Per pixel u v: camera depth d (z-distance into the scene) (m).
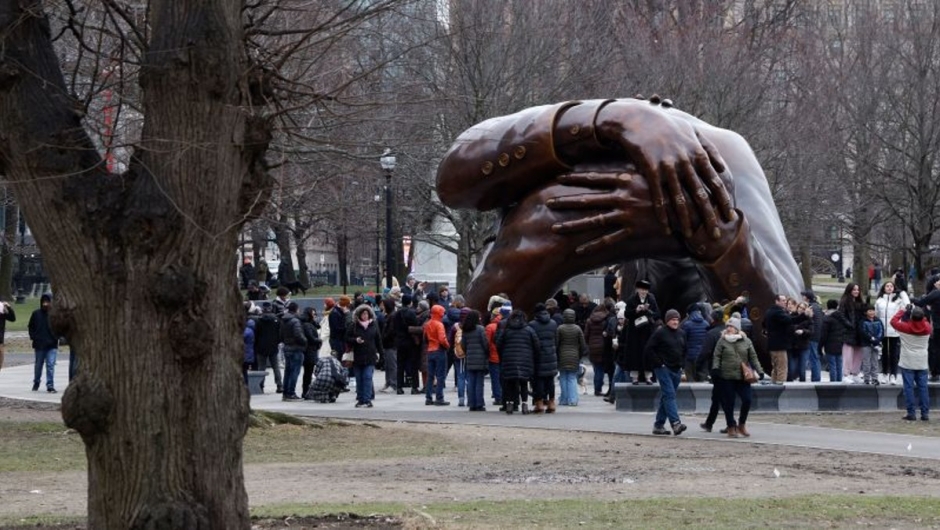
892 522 14.20
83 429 9.97
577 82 56.50
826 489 17.38
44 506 15.55
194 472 10.03
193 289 9.97
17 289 82.38
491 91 49.69
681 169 32.16
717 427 26.00
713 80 62.25
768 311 31.61
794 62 71.62
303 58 13.75
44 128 10.07
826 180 65.88
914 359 27.61
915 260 67.06
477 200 35.09
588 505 15.22
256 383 34.91
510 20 53.47
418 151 49.53
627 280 39.06
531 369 28.72
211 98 10.10
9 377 40.47
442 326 31.50
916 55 65.06
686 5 68.69
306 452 21.94
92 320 9.98
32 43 10.26
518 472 19.23
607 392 33.41
